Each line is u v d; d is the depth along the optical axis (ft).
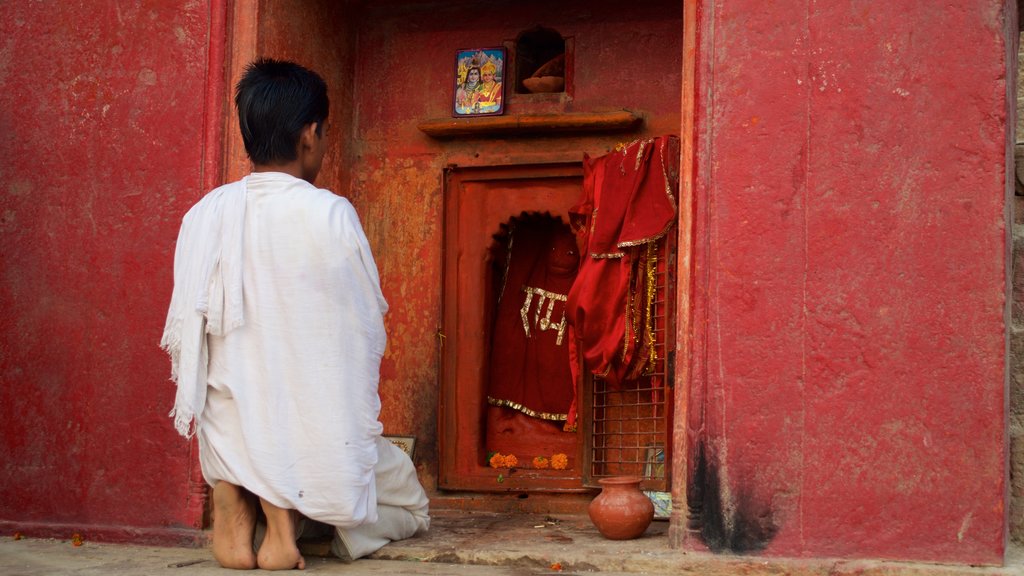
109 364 14.19
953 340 11.10
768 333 11.62
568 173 16.40
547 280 16.84
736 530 11.50
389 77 17.35
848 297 11.42
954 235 11.19
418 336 16.81
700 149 12.05
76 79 14.69
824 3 11.80
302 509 10.96
